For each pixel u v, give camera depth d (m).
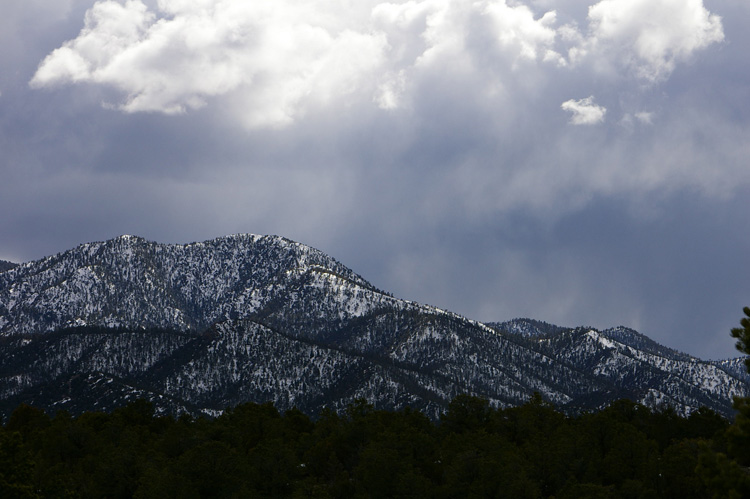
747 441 107.94
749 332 113.50
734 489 104.25
